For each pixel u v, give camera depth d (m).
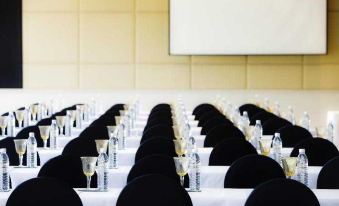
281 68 15.95
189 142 7.04
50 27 15.95
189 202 4.63
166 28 16.02
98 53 16.02
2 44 15.85
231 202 5.22
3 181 5.64
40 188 4.69
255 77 15.96
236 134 9.02
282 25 15.48
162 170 5.78
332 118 12.60
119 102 16.06
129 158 8.22
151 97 16.06
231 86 15.99
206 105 14.81
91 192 5.40
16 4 15.84
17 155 7.57
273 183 4.55
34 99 15.95
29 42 15.91
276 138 7.57
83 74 16.02
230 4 15.52
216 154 7.23
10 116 10.45
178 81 16.05
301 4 15.45
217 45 15.59
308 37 15.49
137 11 16.02
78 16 15.97
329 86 15.91
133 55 16.06
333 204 5.19
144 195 4.59
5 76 15.88
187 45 15.64
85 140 7.62
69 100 16.02
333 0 15.80
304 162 6.07
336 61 15.87
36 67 15.96
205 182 6.64
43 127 8.48
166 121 10.62
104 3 15.98
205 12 15.55
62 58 15.98
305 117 11.80
